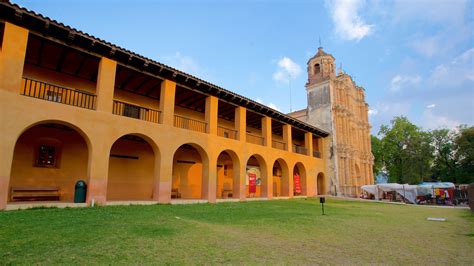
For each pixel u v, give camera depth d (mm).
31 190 13555
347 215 13305
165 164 15297
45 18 11188
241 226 9000
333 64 37219
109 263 4770
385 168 52656
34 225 7539
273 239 7160
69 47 12578
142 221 8906
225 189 24828
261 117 24750
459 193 26859
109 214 10031
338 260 5414
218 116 24594
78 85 15914
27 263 4621
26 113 10805
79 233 6852
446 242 7359
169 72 15938
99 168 12688
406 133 48188
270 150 23516
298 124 28156
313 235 7898
